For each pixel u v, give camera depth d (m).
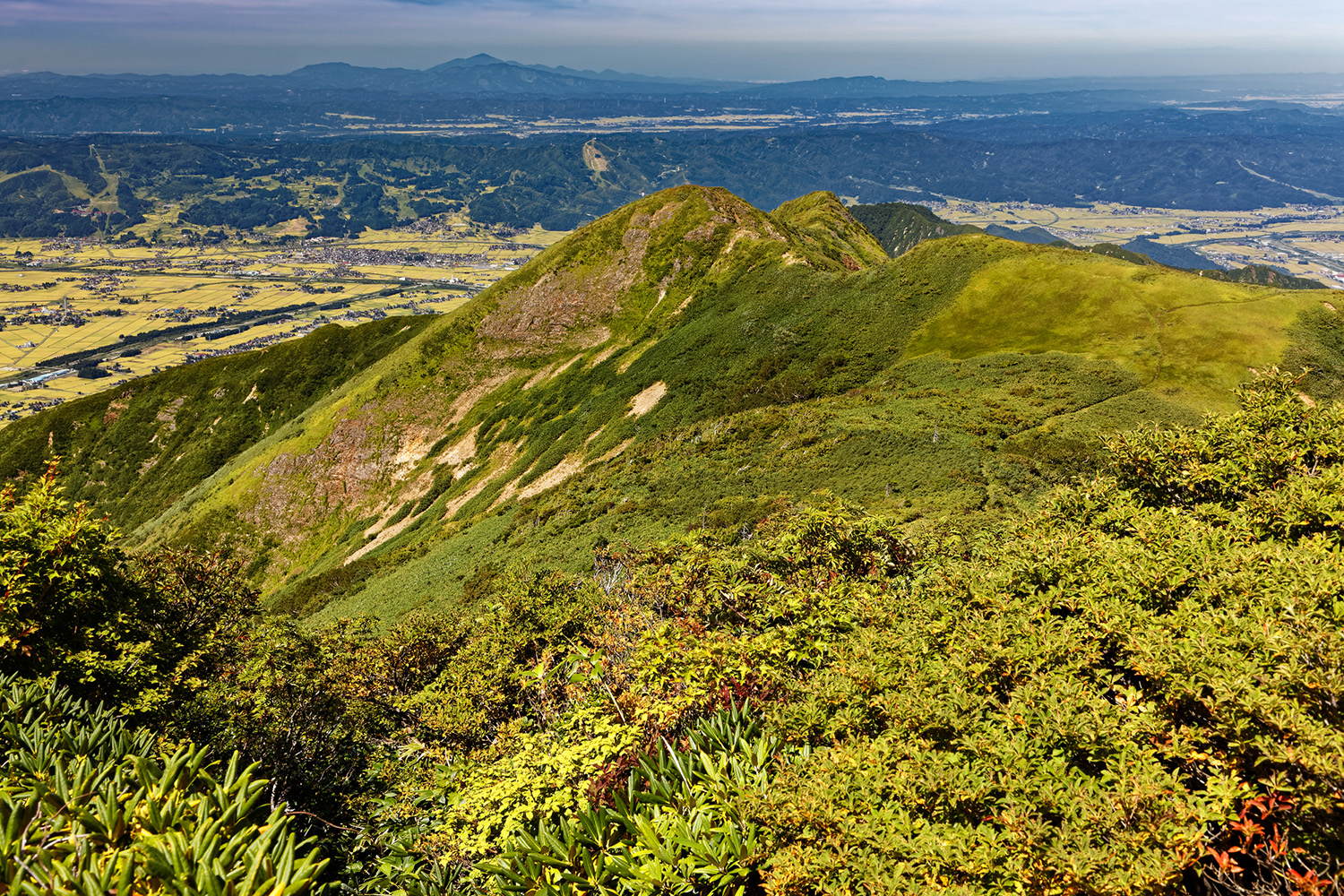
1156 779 5.35
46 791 4.51
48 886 3.81
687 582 13.11
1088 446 50.16
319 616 65.81
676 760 6.33
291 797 12.34
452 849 7.46
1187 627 7.21
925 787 5.63
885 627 9.62
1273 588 7.70
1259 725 5.60
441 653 20.67
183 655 14.97
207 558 21.70
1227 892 5.28
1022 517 14.30
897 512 41.72
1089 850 4.79
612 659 11.51
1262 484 11.61
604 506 59.84
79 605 12.68
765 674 8.57
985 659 7.38
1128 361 65.12
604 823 5.76
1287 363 61.44
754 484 54.38
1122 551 9.48
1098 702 6.13
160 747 5.80
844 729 6.98
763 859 5.43
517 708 14.95
